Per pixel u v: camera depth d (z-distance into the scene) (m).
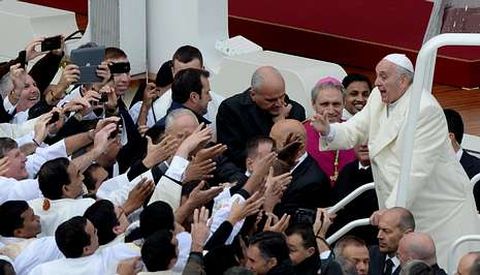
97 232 23.08
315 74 36.28
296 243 22.72
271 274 21.88
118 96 30.27
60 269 22.19
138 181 25.47
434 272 21.36
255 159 26.03
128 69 30.48
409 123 23.06
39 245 23.09
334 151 29.58
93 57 30.22
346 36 43.66
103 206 23.34
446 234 26.09
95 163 26.38
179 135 26.39
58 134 28.39
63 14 42.88
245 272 20.80
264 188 24.62
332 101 28.25
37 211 24.31
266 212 24.27
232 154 29.69
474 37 22.30
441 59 40.94
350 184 28.11
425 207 26.05
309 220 25.89
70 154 27.12
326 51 43.84
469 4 33.16
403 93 25.80
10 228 23.55
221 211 24.17
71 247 22.22
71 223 22.30
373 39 43.34
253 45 39.19
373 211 28.03
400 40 43.16
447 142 25.81
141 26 41.12
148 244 21.75
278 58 37.59
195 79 29.47
